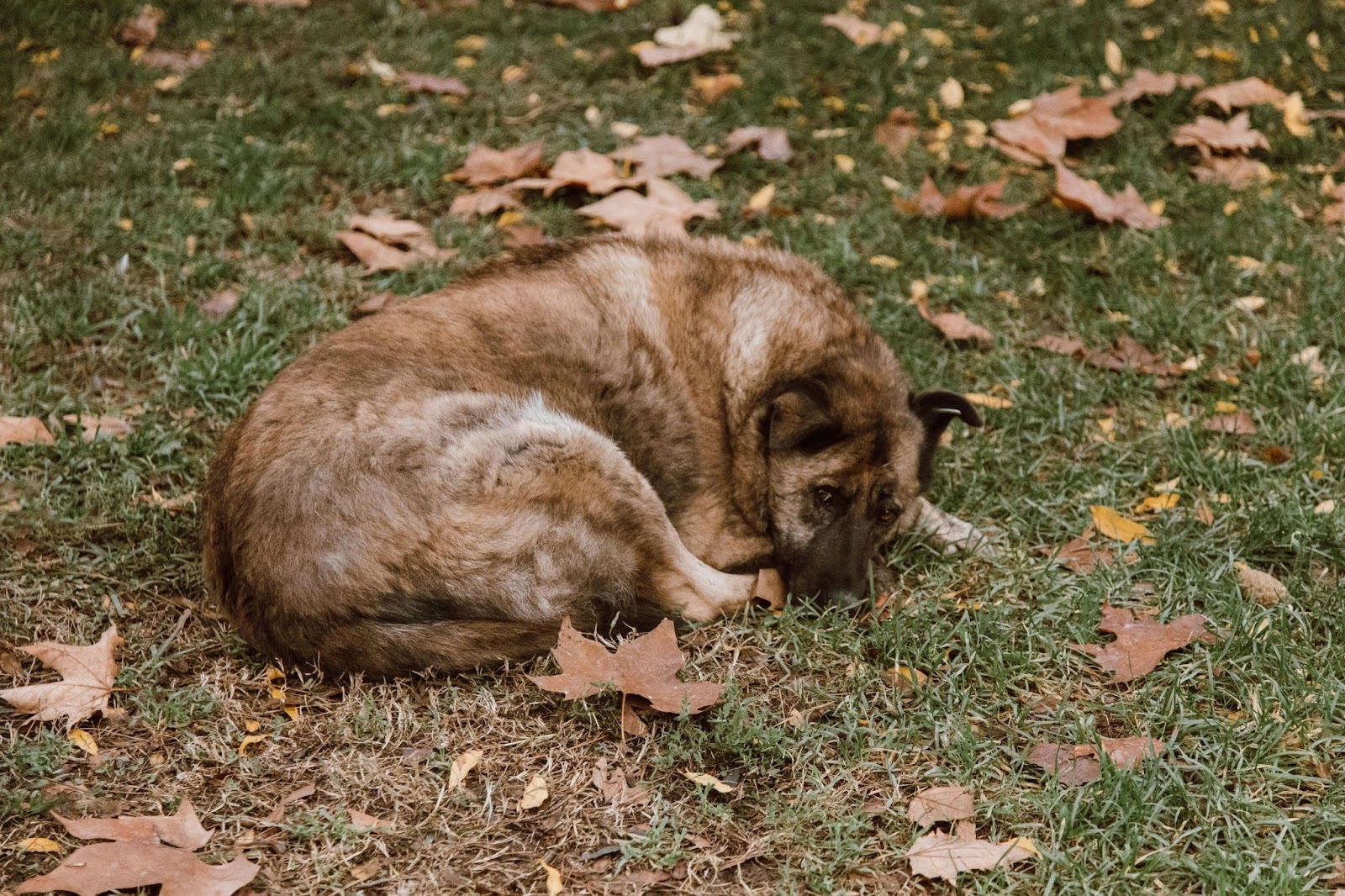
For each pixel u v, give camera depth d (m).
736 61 5.76
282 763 4.15
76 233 5.05
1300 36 5.86
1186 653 4.31
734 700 4.21
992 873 4.00
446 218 5.18
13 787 4.10
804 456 4.48
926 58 5.78
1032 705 4.23
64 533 4.48
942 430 4.57
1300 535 4.48
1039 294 5.07
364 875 4.01
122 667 4.27
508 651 4.26
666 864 4.02
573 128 5.47
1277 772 4.11
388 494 4.25
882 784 4.12
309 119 5.43
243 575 4.25
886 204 5.27
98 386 4.75
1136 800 4.07
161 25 5.82
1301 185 5.33
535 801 4.09
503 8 6.14
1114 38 5.90
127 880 3.98
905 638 4.34
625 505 4.35
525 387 4.40
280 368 4.78
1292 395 4.79
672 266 4.60
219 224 5.09
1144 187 5.32
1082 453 4.73
